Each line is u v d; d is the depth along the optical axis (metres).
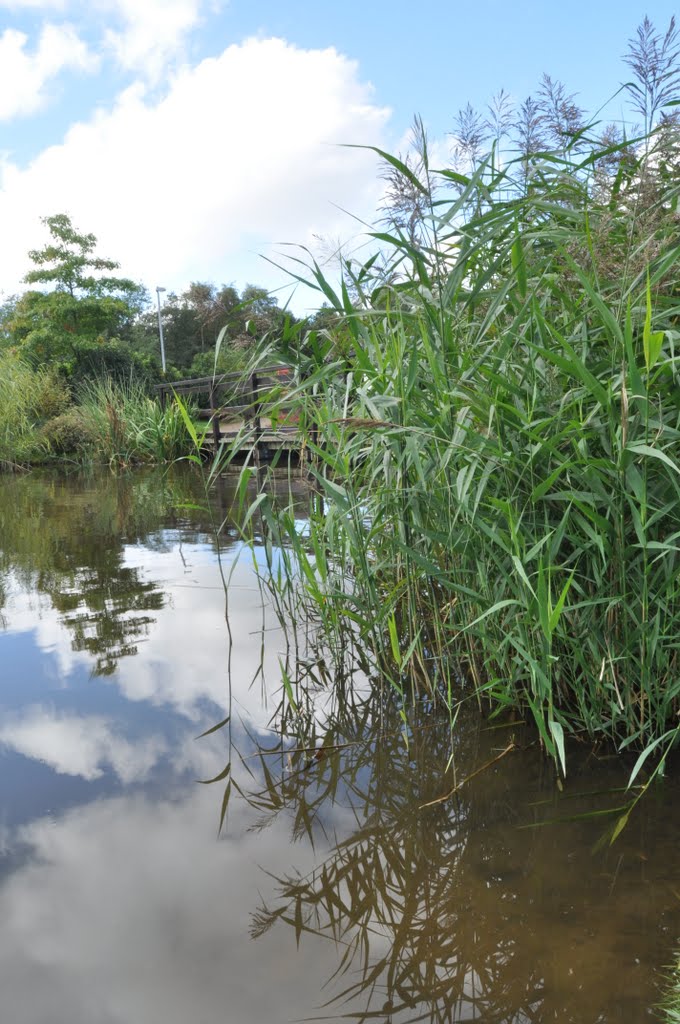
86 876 1.33
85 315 23.80
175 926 1.21
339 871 1.35
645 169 1.90
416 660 2.32
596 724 1.84
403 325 2.09
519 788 1.64
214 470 2.40
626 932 1.16
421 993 1.04
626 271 1.71
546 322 1.66
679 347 1.77
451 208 1.85
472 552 1.97
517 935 1.16
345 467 2.17
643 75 2.01
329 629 2.40
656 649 1.74
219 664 2.43
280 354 2.36
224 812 1.56
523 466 1.83
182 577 3.60
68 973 1.09
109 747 1.86
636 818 1.49
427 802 1.59
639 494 1.55
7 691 2.22
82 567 3.91
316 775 1.73
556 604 1.68
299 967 1.11
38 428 12.62
